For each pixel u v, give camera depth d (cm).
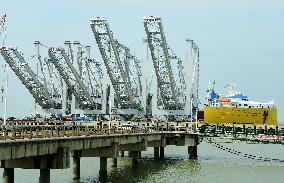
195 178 6794
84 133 5556
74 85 16662
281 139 10175
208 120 13575
